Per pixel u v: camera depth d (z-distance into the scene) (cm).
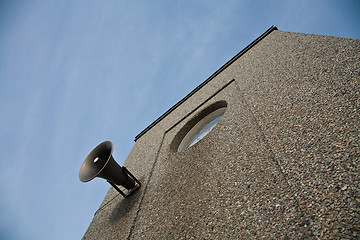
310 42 289
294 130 184
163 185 283
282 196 144
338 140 146
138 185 327
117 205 327
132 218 261
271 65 318
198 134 399
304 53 277
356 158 127
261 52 389
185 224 192
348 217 106
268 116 227
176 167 299
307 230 117
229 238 148
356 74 184
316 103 191
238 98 315
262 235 133
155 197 271
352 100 165
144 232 225
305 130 175
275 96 247
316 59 246
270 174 167
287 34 367
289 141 178
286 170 157
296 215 127
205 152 272
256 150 202
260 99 265
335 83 194
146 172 354
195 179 241
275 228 131
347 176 122
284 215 133
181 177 268
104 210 347
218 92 405
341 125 154
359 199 109
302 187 138
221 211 174
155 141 462
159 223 221
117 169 316
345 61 207
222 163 226
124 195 322
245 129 241
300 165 152
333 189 123
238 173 195
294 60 281
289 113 206
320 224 113
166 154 368
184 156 310
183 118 448
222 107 381
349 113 157
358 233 98
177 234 189
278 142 186
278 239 124
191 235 176
